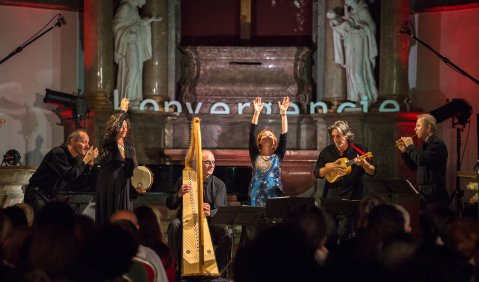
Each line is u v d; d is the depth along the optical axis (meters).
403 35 11.13
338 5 11.60
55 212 4.74
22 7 11.76
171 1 12.02
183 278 7.05
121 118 7.70
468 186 8.54
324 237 4.63
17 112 11.66
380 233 4.52
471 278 3.72
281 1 12.09
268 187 8.09
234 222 7.37
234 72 11.91
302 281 3.14
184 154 11.21
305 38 12.05
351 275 3.23
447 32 11.77
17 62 11.70
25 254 4.20
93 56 11.20
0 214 4.77
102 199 7.64
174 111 11.77
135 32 11.40
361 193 8.02
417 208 9.63
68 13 11.95
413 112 10.91
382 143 10.91
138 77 11.45
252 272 3.12
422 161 8.20
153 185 10.20
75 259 3.75
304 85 11.87
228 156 11.07
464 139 11.62
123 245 3.91
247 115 11.57
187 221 7.17
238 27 12.08
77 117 10.69
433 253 3.65
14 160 10.33
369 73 11.37
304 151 11.10
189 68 11.94
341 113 11.14
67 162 8.06
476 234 4.48
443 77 11.76
